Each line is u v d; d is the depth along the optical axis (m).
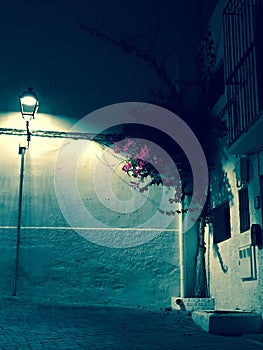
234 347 6.33
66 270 10.85
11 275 10.66
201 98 11.06
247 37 8.40
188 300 10.11
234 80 8.70
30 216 11.01
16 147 11.32
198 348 6.25
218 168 10.34
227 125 9.73
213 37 11.07
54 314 8.56
